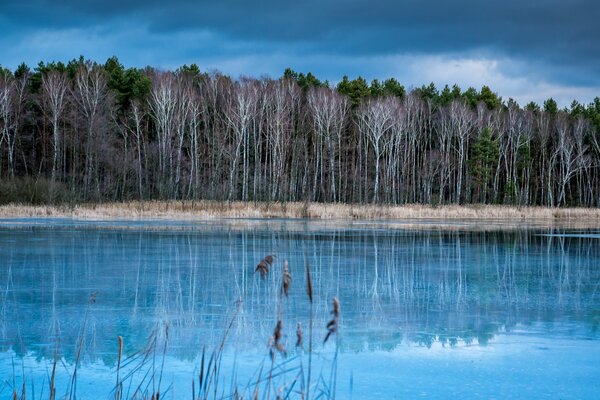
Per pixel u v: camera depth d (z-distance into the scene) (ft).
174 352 33.04
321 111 227.40
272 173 223.92
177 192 198.49
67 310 42.34
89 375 29.32
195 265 63.00
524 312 43.29
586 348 34.17
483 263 68.18
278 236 94.12
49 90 198.80
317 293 49.57
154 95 205.05
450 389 27.61
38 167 228.22
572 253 78.74
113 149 206.80
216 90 233.55
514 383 28.53
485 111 265.34
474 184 244.42
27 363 31.09
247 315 41.47
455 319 41.04
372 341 35.47
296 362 31.45
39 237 89.10
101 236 91.15
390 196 236.63
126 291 49.24
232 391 26.94
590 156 264.72
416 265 65.77
